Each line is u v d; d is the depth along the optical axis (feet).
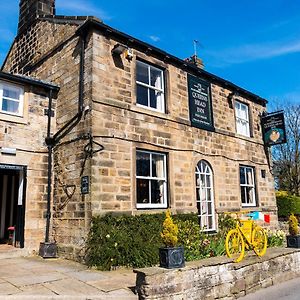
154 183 34.06
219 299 20.88
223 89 45.55
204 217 38.81
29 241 30.99
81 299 18.01
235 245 25.09
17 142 31.60
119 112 31.60
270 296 21.97
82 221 28.53
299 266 28.58
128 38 33.42
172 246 19.70
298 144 91.81
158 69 37.40
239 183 44.29
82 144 29.94
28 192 31.60
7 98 31.81
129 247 26.55
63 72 34.63
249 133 49.24
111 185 29.53
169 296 18.40
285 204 68.08
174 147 36.19
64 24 35.63
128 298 18.28
